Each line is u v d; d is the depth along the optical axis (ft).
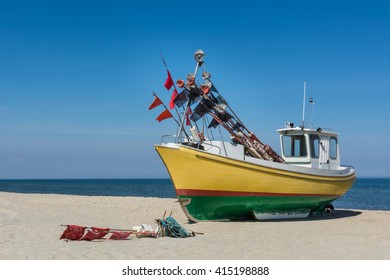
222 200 53.06
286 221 57.67
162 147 49.65
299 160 61.77
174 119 53.06
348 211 73.00
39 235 42.19
